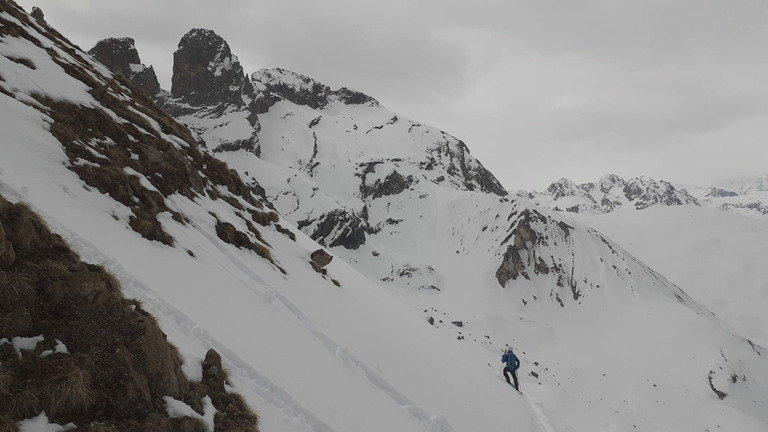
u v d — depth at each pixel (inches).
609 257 6077.8
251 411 357.7
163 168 780.0
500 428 709.9
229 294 534.6
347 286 1043.9
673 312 4872.0
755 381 3885.3
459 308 5157.5
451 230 7258.9
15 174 454.6
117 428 262.2
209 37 7042.3
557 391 2326.5
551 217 6624.0
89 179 559.2
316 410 419.2
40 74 737.0
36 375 254.2
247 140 6466.5
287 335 529.3
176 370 333.7
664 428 3184.1
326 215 5802.2
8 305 273.9
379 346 717.9
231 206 965.2
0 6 910.4
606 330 4968.0
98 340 292.7
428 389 676.1
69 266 339.9
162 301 413.4
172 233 601.3
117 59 4943.4
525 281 5846.5
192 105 6801.2
